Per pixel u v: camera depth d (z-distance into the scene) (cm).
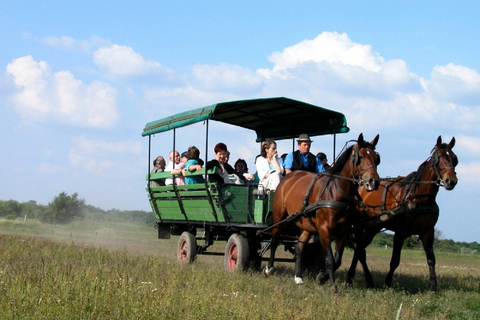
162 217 1471
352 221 956
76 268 939
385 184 1077
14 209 6656
